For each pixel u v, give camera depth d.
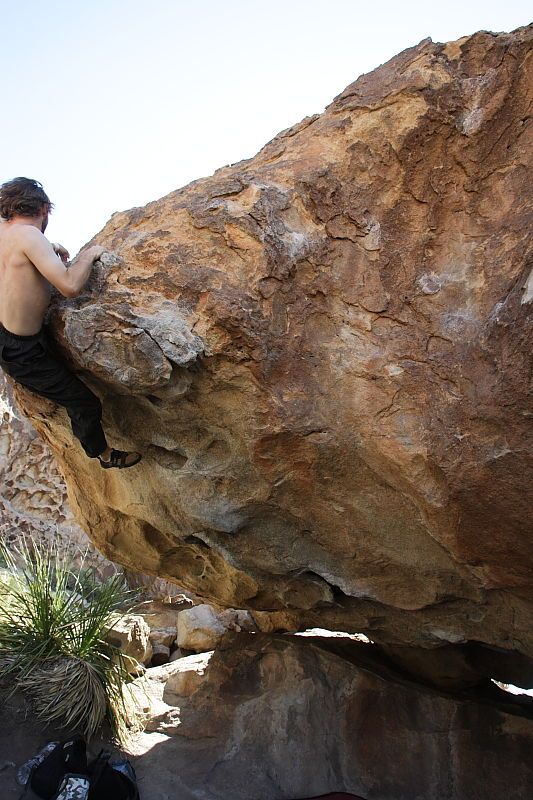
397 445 3.03
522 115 3.09
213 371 3.06
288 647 4.58
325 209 3.20
